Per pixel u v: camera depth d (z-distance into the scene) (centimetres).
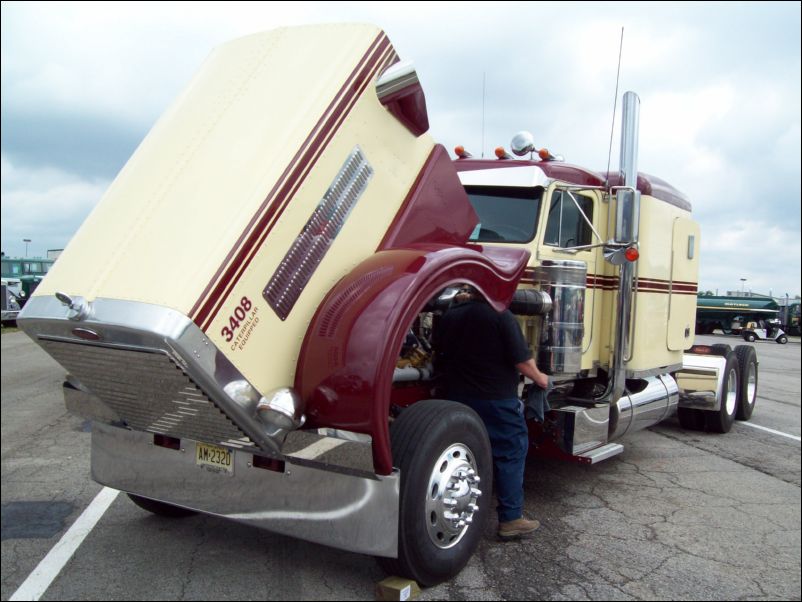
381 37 418
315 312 364
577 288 563
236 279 322
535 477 631
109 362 333
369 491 343
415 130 445
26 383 1116
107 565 408
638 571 429
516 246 582
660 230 721
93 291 320
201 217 333
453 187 476
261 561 418
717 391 838
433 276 374
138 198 357
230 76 407
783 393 1274
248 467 373
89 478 581
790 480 650
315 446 343
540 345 557
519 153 644
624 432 658
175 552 429
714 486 623
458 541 396
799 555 463
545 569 425
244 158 354
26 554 422
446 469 383
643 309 688
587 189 623
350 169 391
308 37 414
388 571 375
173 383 325
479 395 444
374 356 336
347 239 391
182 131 384
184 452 396
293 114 369
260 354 333
